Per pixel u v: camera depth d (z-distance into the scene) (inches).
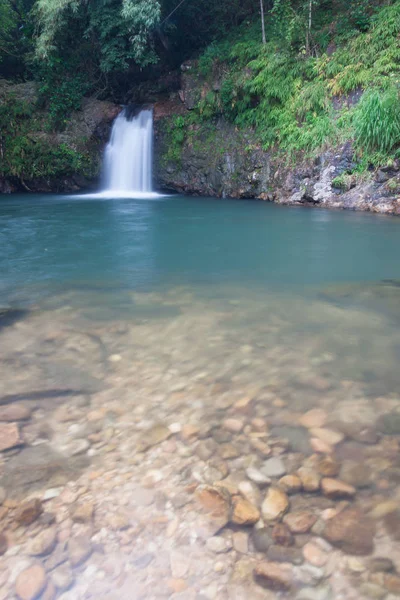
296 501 58.3
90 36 685.9
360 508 56.7
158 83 719.7
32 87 711.7
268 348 110.0
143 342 114.3
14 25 781.3
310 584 46.3
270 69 491.8
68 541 52.6
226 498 59.2
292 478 62.7
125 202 514.0
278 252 240.5
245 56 543.2
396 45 417.4
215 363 101.2
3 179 676.1
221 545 51.6
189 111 592.7
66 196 608.7
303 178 456.4
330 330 122.8
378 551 50.1
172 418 78.7
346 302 149.9
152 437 73.0
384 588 45.6
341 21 487.5
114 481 62.8
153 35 688.4
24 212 427.8
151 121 621.6
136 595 45.5
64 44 698.8
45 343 113.7
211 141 561.9
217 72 566.9
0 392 88.1
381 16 448.8
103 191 679.1
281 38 525.0
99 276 189.9
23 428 75.8
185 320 131.6
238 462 66.6
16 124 673.0
